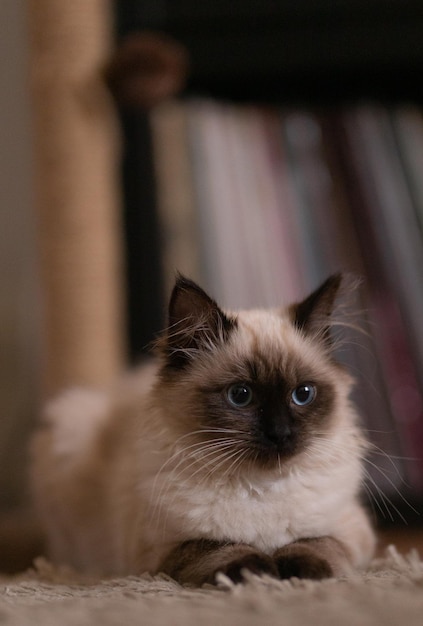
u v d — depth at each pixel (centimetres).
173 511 44
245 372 46
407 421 71
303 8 76
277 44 77
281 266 75
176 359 47
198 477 45
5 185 87
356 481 47
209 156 76
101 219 68
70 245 67
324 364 48
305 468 45
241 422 45
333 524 45
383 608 31
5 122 87
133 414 54
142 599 38
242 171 77
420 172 77
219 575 39
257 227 75
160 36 76
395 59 77
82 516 56
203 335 48
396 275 74
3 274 86
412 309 73
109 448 55
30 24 68
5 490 81
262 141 78
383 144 78
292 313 50
